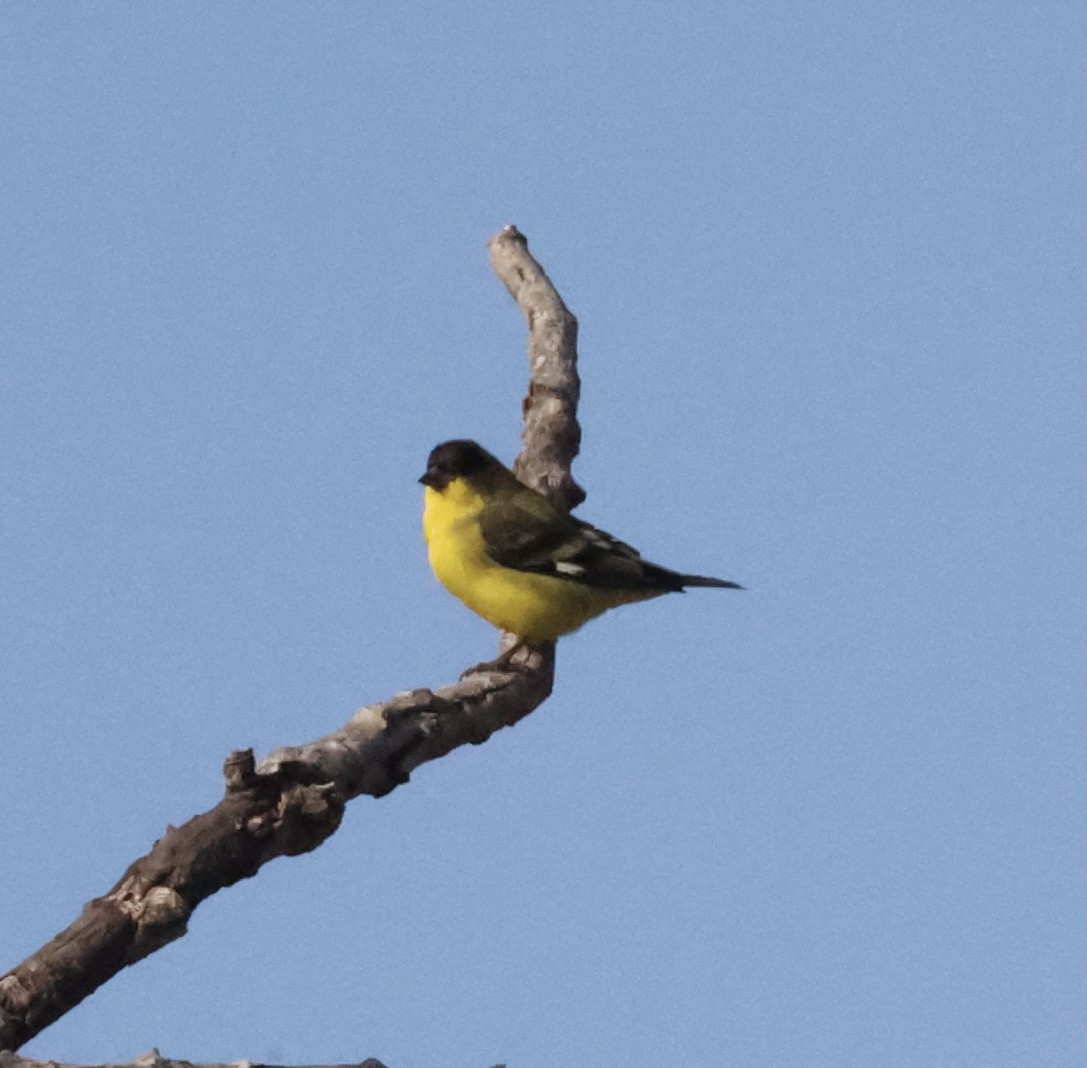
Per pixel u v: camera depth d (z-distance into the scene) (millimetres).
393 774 11133
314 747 10531
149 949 9742
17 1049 9289
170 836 9898
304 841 10203
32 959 9445
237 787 10016
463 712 11898
